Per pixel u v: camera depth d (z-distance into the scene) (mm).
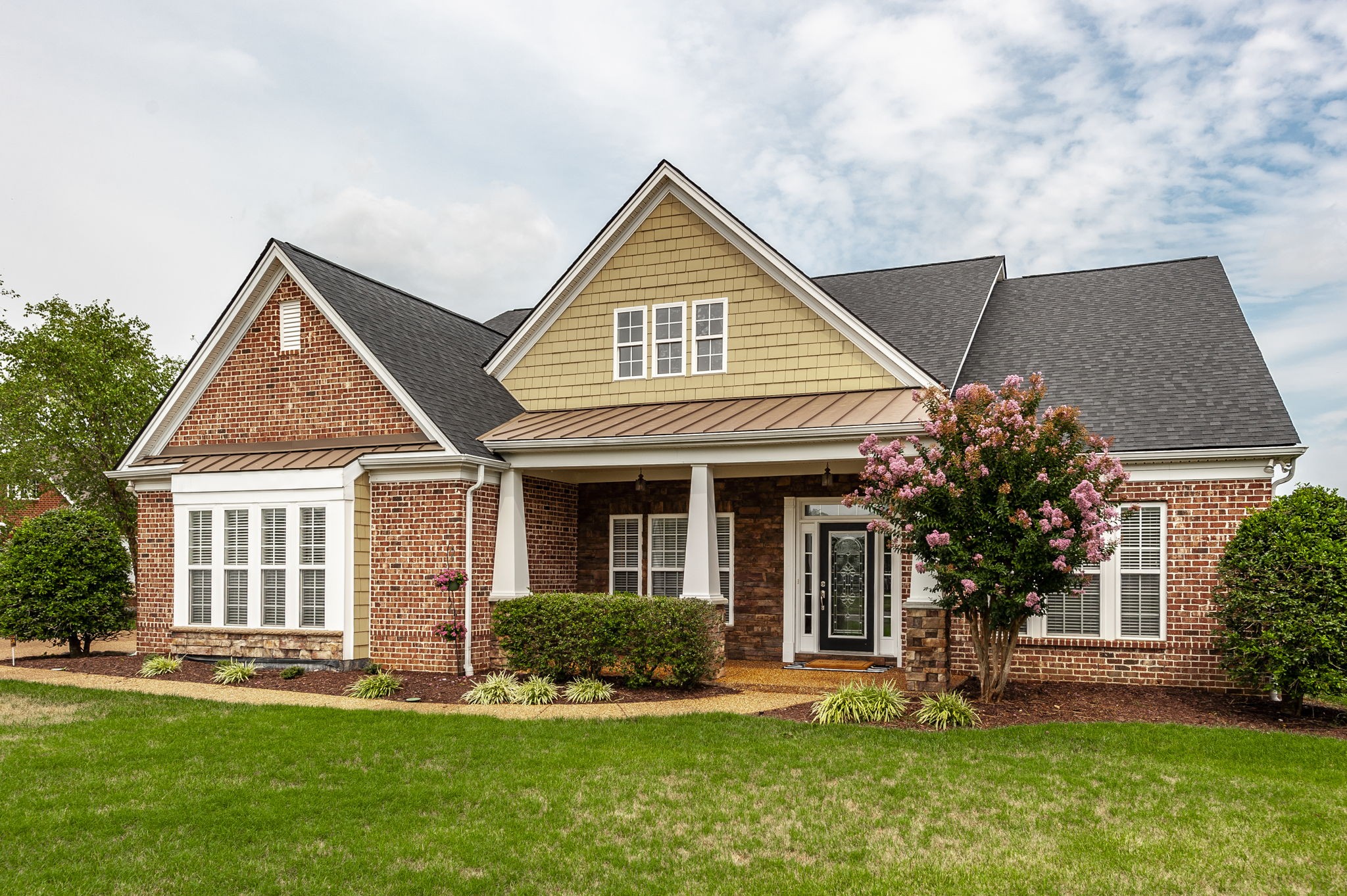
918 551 11133
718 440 13391
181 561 15664
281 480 14906
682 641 12555
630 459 14133
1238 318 15148
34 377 22594
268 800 7820
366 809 7602
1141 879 6199
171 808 7602
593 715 10992
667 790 8086
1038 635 13234
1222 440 12266
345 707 11555
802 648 15734
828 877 6270
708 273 16000
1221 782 8141
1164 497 12602
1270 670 10719
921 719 10477
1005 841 6875
